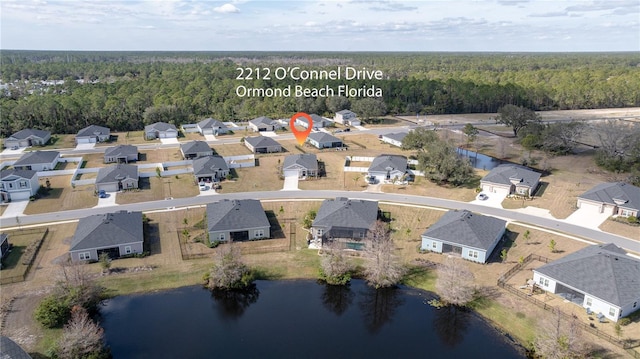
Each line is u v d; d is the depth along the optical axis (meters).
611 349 42.59
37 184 84.38
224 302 53.38
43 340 44.75
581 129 113.75
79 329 42.50
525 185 80.06
